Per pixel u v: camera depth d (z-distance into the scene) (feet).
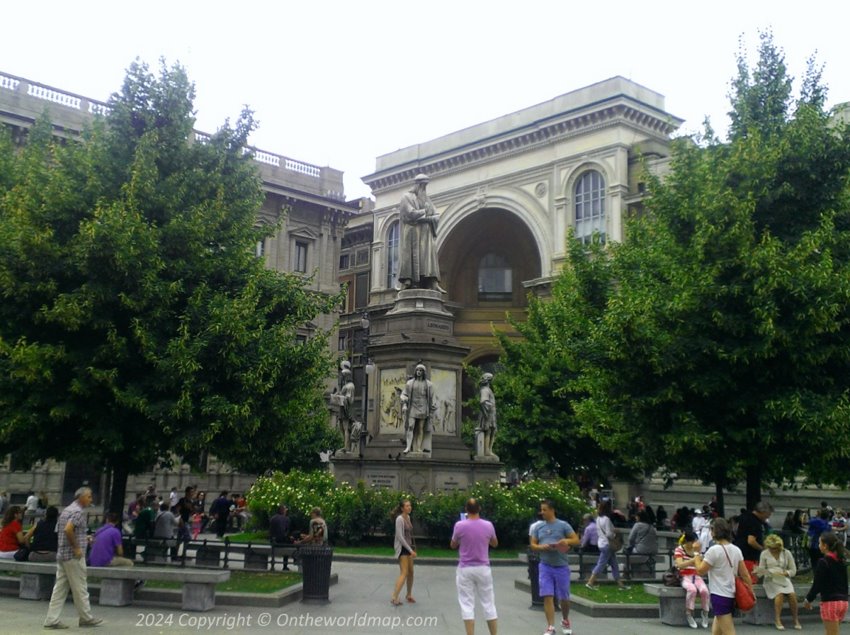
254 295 51.55
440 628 36.35
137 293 47.03
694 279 48.60
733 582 31.37
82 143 55.72
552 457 115.34
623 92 160.86
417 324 70.49
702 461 50.47
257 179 58.70
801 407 45.09
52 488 124.98
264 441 52.75
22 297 46.09
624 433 56.34
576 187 169.07
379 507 63.57
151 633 33.19
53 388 46.24
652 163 156.76
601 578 52.65
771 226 51.01
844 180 50.08
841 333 48.39
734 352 46.39
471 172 189.88
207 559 53.57
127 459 52.13
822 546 34.50
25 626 34.35
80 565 34.65
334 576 48.49
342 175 181.06
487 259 204.44
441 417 69.56
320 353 52.90
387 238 206.49
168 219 50.93
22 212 46.78
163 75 54.80
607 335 49.67
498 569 59.47
